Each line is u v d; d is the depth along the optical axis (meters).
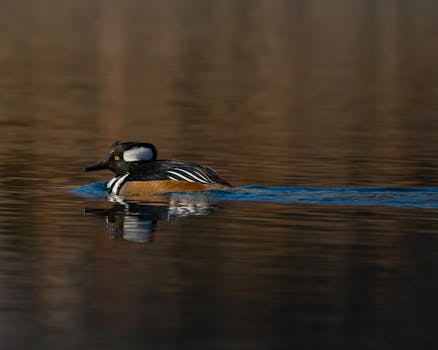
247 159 20.83
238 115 28.81
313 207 14.77
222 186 16.02
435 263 11.14
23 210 14.50
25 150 21.80
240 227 13.17
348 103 32.12
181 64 43.34
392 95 34.53
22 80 36.59
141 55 46.66
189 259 11.27
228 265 11.00
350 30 62.09
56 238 12.40
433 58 48.12
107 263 11.06
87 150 22.00
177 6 76.69
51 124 26.44
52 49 47.75
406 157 21.28
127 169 16.45
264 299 9.66
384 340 8.47
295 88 36.06
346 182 17.84
